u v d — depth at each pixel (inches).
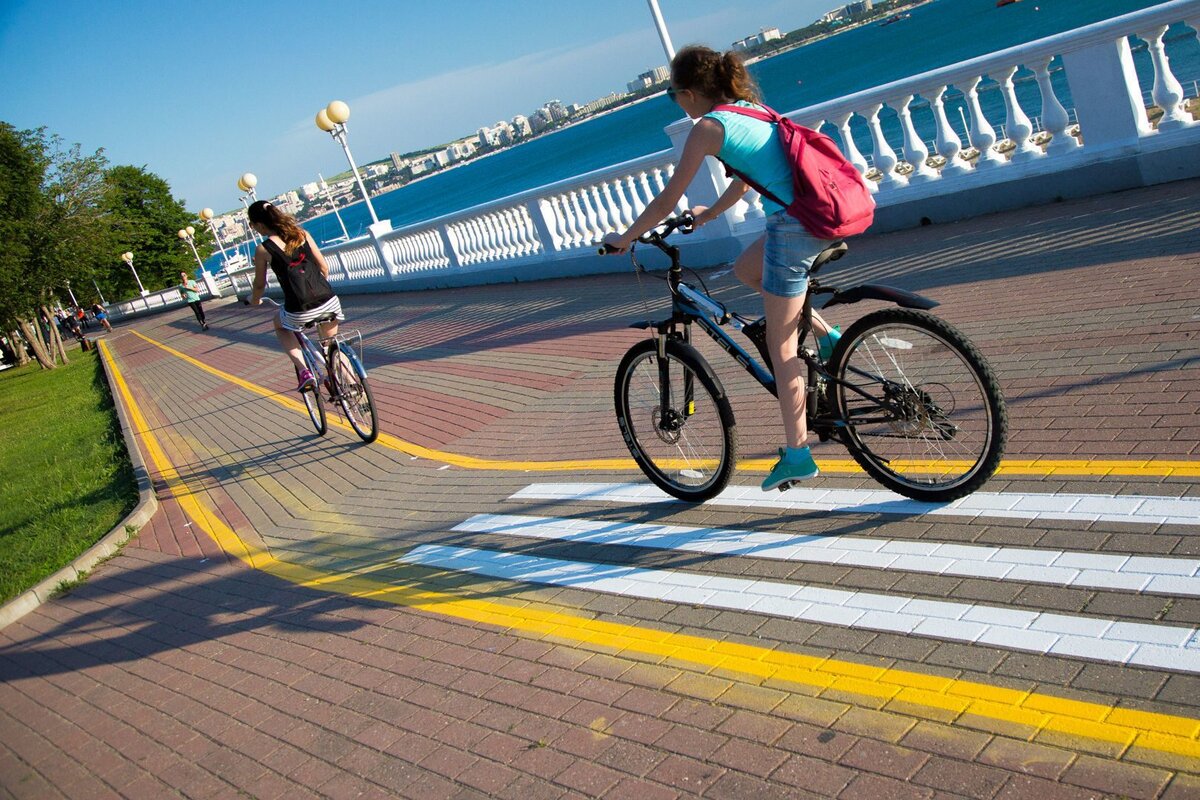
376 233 871.7
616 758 116.6
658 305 394.6
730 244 432.1
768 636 133.5
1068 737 97.0
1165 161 303.4
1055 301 235.0
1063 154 328.8
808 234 144.8
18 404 1044.5
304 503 280.5
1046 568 127.7
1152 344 190.5
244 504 297.6
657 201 150.5
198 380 684.1
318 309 319.3
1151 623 110.5
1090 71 311.4
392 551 216.8
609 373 316.8
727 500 183.6
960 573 133.1
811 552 152.9
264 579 224.1
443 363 430.6
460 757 127.2
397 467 288.5
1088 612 116.1
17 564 304.3
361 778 129.6
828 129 1139.3
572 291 512.7
